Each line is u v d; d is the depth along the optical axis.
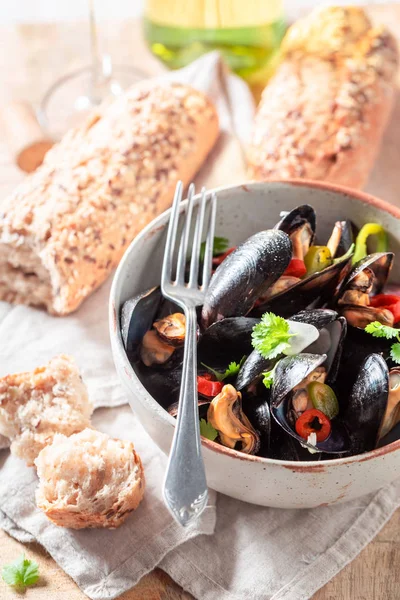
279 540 0.61
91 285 0.74
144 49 0.98
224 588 0.60
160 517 0.62
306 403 0.58
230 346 0.60
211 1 0.90
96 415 0.68
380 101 0.83
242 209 0.67
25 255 0.74
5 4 1.07
